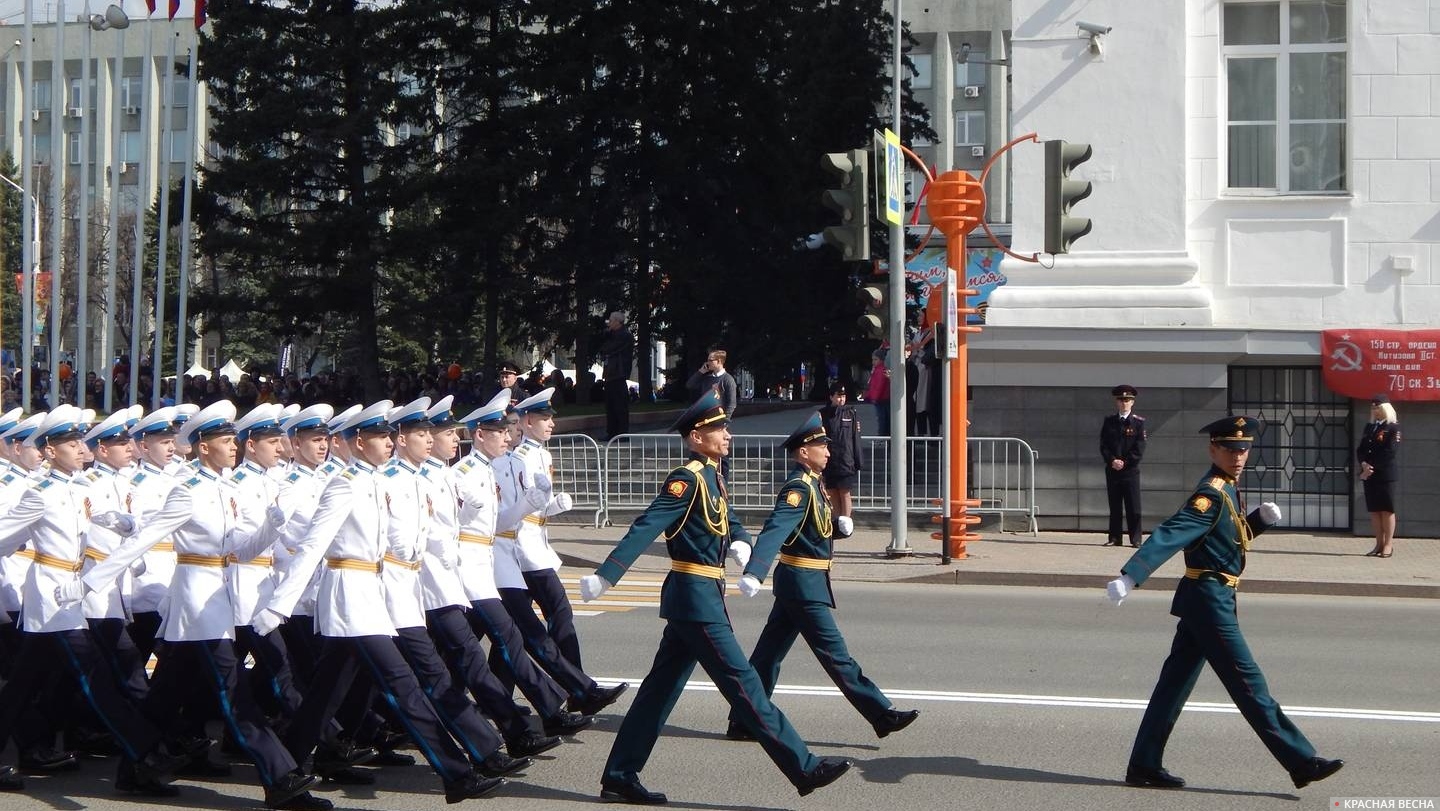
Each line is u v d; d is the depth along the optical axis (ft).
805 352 133.69
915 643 40.16
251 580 26.32
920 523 66.33
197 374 183.52
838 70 139.64
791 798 25.07
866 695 28.09
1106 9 67.56
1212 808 24.39
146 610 28.89
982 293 125.49
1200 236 67.46
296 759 24.72
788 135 131.34
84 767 27.73
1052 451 66.90
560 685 30.40
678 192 127.85
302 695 27.27
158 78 191.93
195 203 126.41
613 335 82.28
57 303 96.02
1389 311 65.77
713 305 128.26
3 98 191.52
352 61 122.72
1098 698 32.99
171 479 29.66
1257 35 67.82
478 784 24.56
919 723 30.60
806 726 30.37
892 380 58.23
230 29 123.44
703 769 27.02
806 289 131.03
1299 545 62.18
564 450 69.87
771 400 160.56
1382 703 32.65
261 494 26.40
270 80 123.85
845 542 62.39
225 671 24.75
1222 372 65.62
